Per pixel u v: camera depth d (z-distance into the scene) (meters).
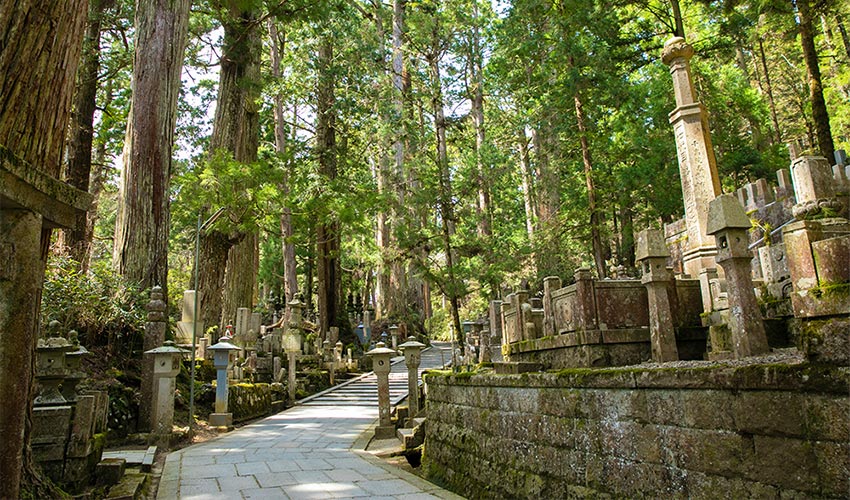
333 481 6.35
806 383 2.84
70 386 5.40
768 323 5.82
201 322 15.27
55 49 4.04
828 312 2.83
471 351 12.86
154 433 9.19
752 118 22.19
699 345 7.03
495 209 27.20
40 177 3.03
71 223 3.43
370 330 28.23
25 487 3.77
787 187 13.23
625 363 7.19
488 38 25.23
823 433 2.76
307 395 17.39
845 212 5.89
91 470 5.32
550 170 20.14
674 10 15.70
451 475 6.95
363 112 23.22
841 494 2.65
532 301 10.64
